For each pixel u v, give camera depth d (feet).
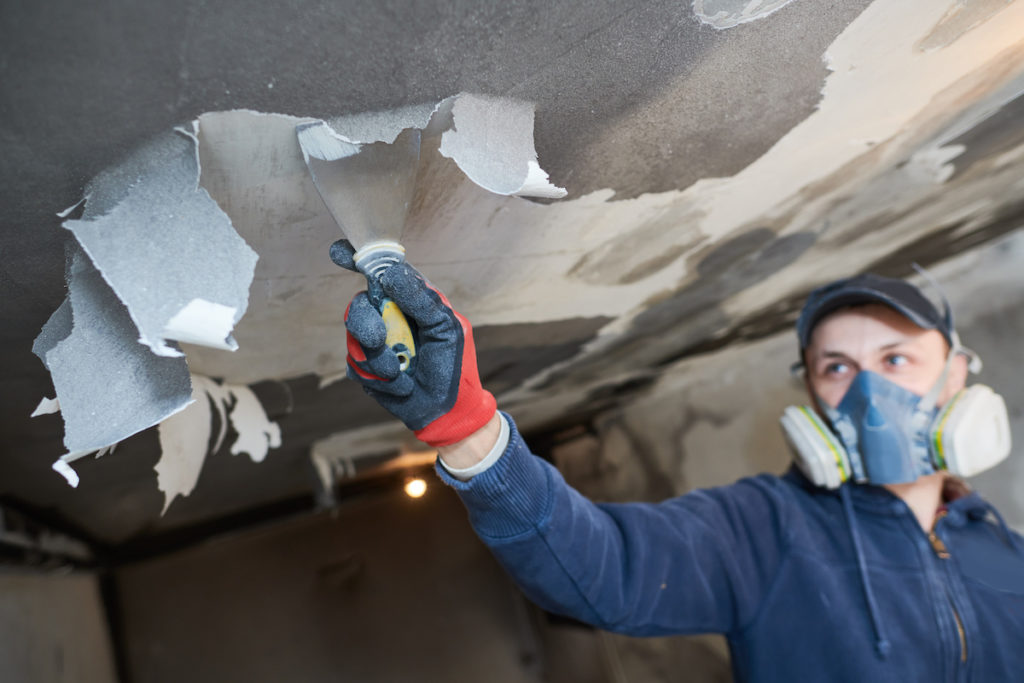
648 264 4.02
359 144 1.64
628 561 3.23
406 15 1.35
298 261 2.36
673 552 3.40
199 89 1.36
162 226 1.49
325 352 3.71
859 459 3.72
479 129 1.73
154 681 12.29
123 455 3.83
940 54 2.51
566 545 2.87
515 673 14.24
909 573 3.56
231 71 1.33
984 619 3.43
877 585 3.52
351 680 13.29
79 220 1.49
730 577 3.57
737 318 7.18
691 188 2.99
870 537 3.69
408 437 8.12
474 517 2.83
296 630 13.32
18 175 1.42
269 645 13.08
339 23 1.30
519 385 6.68
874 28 2.14
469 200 2.31
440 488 14.92
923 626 3.41
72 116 1.30
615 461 12.60
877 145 3.38
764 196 3.51
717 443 10.66
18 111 1.25
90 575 10.46
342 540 14.14
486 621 14.37
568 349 5.75
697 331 7.20
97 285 1.70
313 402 4.72
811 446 3.77
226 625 12.99
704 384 10.78
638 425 12.03
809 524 3.81
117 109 1.32
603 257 3.57
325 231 2.18
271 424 4.37
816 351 3.96
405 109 1.63
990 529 3.97
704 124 2.40
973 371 3.89
